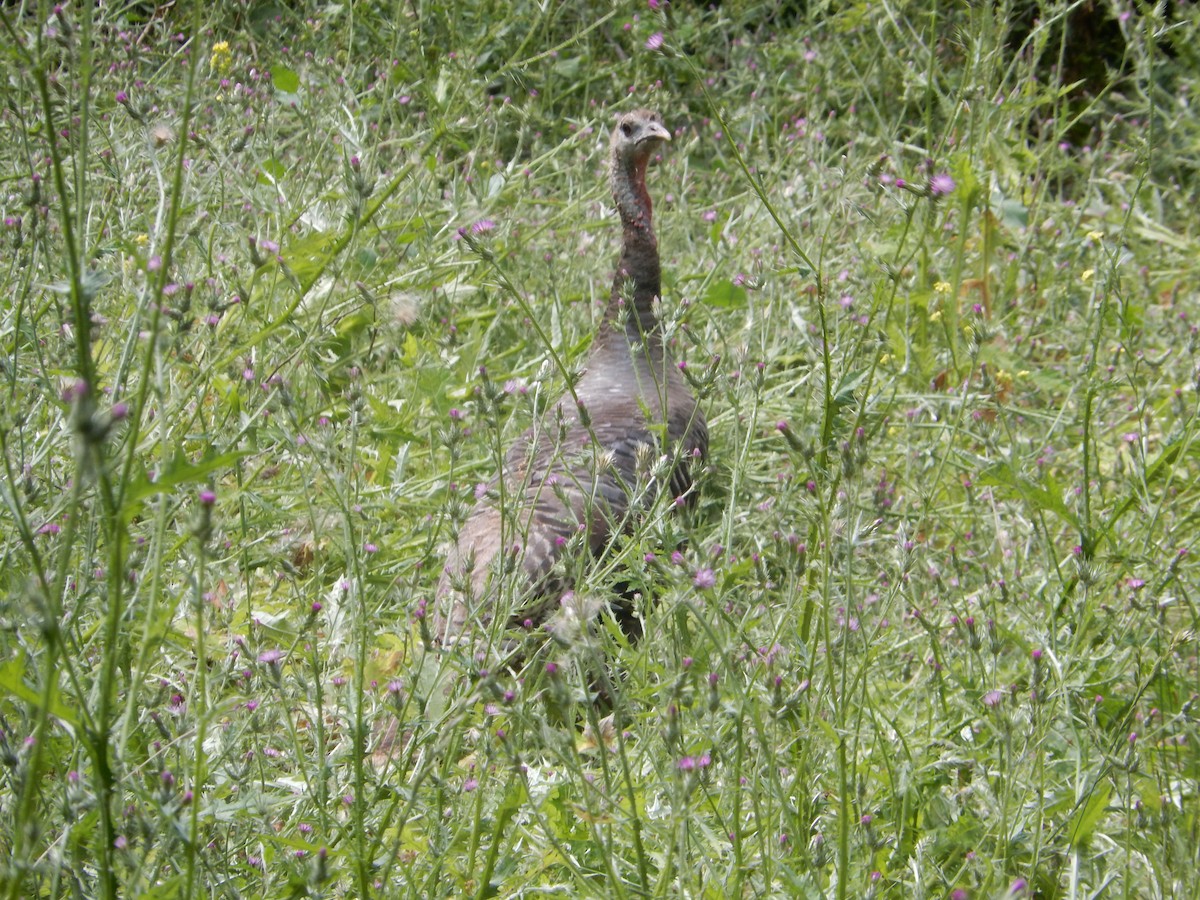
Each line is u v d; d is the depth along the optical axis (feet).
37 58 18.60
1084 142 62.95
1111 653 26.18
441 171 42.27
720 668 22.43
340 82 45.16
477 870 21.24
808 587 23.53
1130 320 40.75
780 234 44.42
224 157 36.27
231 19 50.39
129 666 20.65
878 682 27.17
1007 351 42.22
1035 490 28.66
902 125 54.19
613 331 35.12
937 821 22.89
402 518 34.22
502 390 21.99
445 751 22.20
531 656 25.18
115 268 31.30
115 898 15.92
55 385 27.86
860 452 20.53
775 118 53.06
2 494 15.70
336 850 19.66
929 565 29.48
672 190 49.98
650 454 31.37
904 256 42.42
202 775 17.78
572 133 53.72
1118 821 23.90
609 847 19.67
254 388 27.45
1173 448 30.53
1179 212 54.49
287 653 21.39
